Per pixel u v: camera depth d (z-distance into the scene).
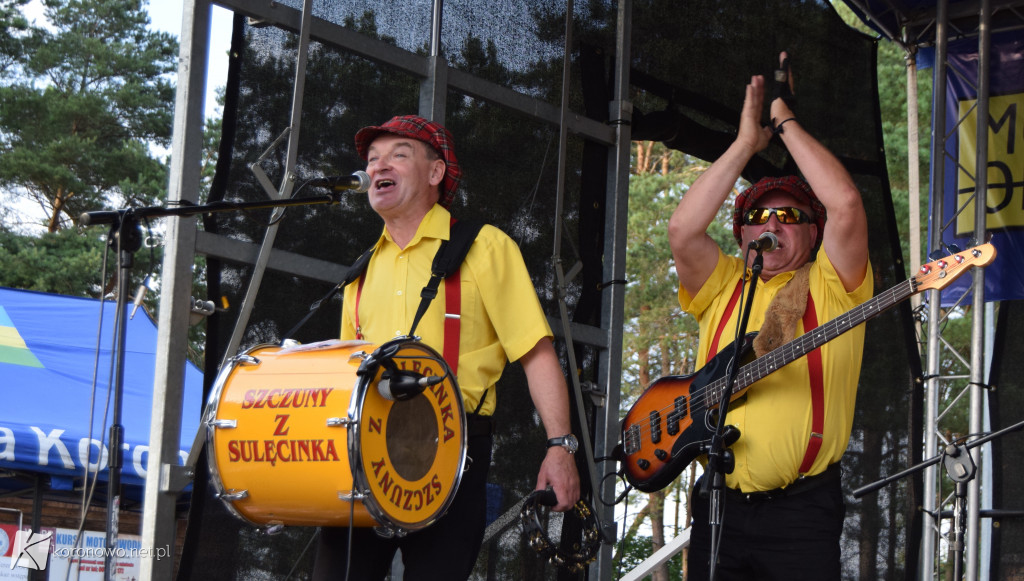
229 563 3.34
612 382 4.33
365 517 2.36
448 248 2.83
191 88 3.33
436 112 3.96
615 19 4.64
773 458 3.13
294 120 3.56
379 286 2.88
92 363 7.83
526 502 2.75
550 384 2.84
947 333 13.98
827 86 5.60
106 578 2.46
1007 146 5.91
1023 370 5.66
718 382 3.27
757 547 3.16
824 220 3.49
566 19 4.45
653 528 15.95
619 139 4.51
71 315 8.49
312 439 2.33
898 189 15.41
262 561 3.40
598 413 4.32
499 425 3.97
